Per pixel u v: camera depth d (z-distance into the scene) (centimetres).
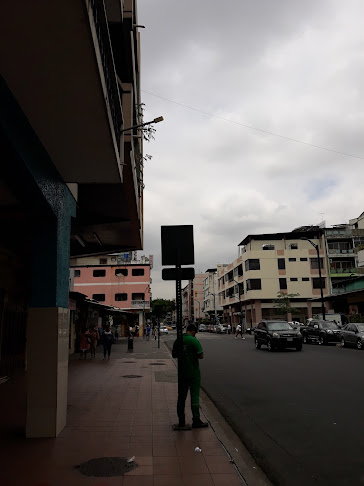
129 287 6034
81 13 333
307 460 500
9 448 526
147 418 695
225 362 1673
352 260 5588
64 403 638
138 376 1273
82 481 414
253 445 564
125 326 5791
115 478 423
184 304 14625
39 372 591
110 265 6100
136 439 566
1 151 465
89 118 498
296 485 425
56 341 600
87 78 418
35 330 600
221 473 441
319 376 1194
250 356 1923
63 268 665
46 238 628
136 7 1267
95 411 751
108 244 1986
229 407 816
